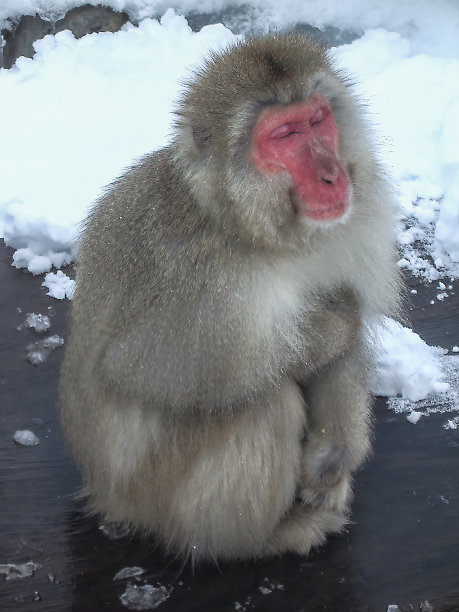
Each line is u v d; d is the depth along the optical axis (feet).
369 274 5.22
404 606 5.24
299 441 5.21
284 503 5.22
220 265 4.82
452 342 6.48
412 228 7.16
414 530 5.56
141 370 4.94
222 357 4.83
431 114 7.82
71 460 5.92
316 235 4.88
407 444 5.95
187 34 8.56
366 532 5.55
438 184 7.43
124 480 5.23
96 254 5.17
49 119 7.85
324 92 4.87
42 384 6.31
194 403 4.92
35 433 6.06
